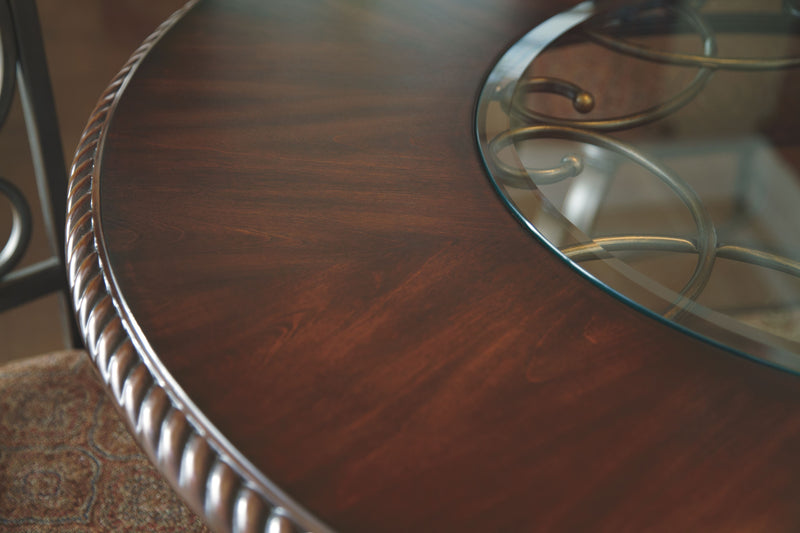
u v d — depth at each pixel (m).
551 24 1.28
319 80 1.16
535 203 0.99
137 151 1.04
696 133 1.11
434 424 0.82
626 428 0.82
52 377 1.33
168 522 1.18
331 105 1.12
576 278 0.92
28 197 3.12
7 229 3.01
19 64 1.43
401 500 0.78
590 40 1.26
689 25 1.30
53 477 1.22
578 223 0.98
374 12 1.30
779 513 0.78
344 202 0.99
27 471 1.22
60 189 1.52
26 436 1.26
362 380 0.84
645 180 1.04
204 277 0.91
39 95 1.46
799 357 0.87
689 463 0.80
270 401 0.82
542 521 0.77
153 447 0.82
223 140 1.06
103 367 0.86
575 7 1.33
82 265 0.92
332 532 0.76
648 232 0.97
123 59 4.08
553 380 0.85
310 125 1.08
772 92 1.19
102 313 0.89
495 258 0.94
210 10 1.28
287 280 0.91
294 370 0.84
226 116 1.09
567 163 1.05
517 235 0.96
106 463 1.24
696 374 0.86
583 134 1.09
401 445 0.80
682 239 0.97
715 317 0.90
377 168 1.03
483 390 0.84
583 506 0.78
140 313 0.88
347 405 0.82
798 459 0.81
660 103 1.15
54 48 4.13
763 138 1.11
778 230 0.99
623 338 0.88
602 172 1.04
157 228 0.95
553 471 0.79
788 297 0.92
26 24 1.41
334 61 1.19
